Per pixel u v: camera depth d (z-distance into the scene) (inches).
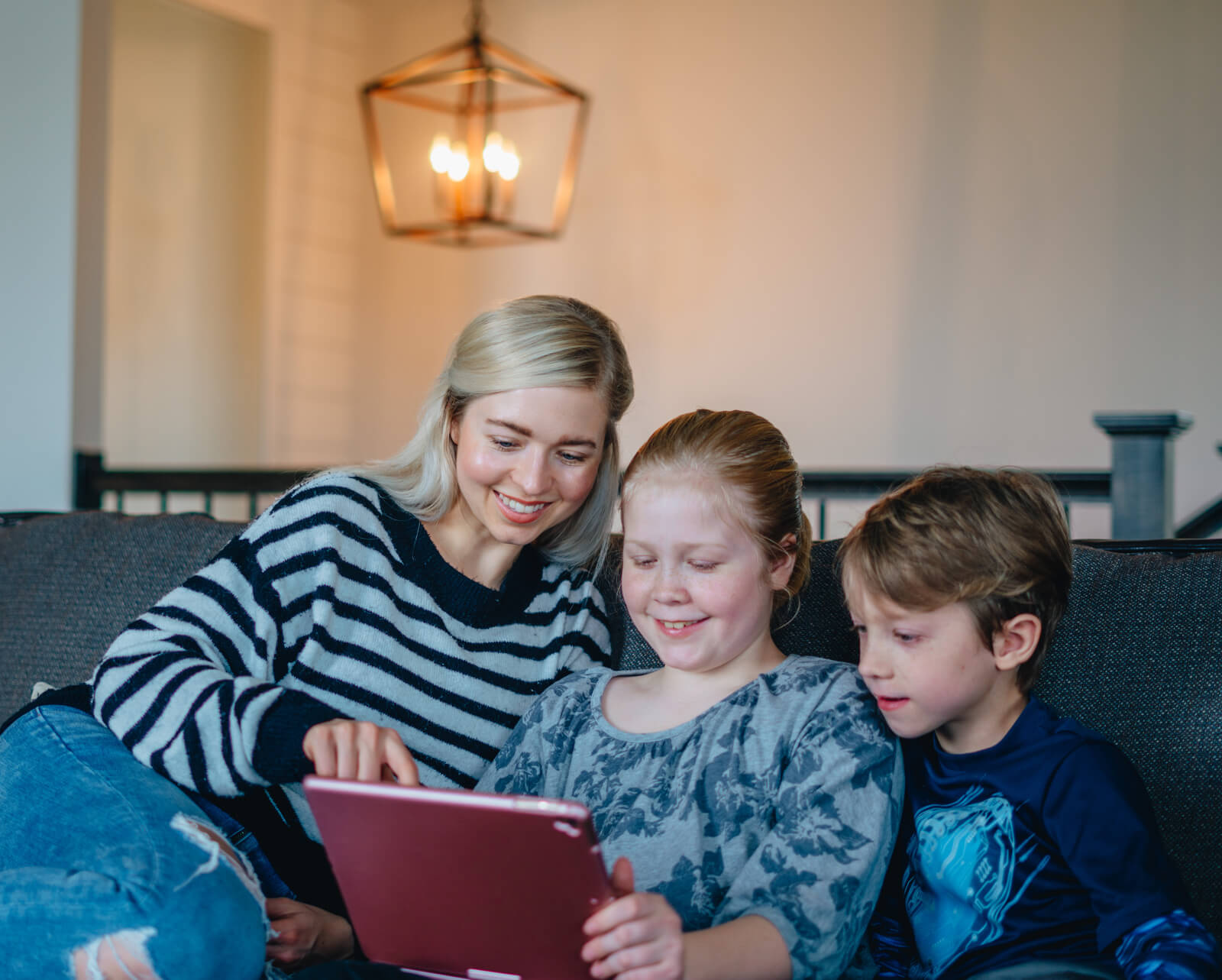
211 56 178.7
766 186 163.8
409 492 46.0
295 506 44.2
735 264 165.9
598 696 43.1
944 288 150.8
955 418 149.9
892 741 37.3
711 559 38.9
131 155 173.6
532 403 42.2
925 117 152.2
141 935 32.3
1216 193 132.7
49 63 129.3
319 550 43.3
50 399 128.8
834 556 46.1
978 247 148.4
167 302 178.2
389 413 193.2
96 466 127.4
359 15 191.6
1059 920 33.7
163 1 163.8
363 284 195.0
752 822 36.8
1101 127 139.9
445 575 45.3
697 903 35.8
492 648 46.1
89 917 32.7
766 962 31.8
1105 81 139.7
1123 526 85.9
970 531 34.5
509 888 29.0
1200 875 37.2
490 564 47.6
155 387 177.6
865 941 38.8
